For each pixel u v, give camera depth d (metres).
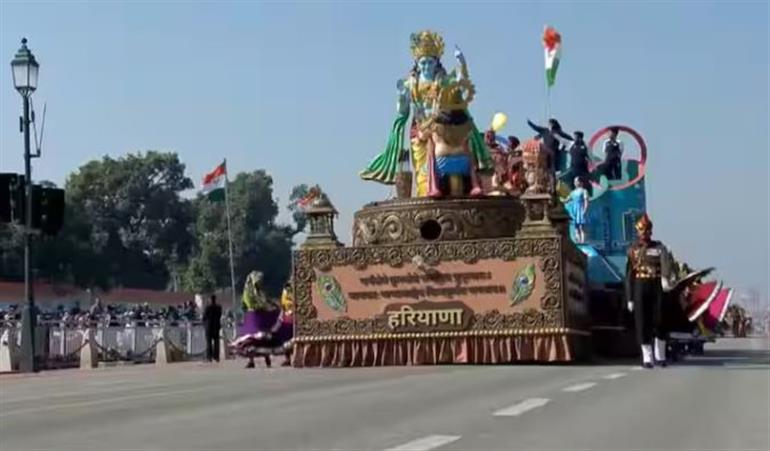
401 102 28.73
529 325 24.28
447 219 25.64
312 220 26.28
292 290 26.28
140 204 127.25
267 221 132.75
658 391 14.95
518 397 13.94
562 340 24.05
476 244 24.86
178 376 22.50
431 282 25.05
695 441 9.33
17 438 10.12
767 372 19.83
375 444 9.10
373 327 25.33
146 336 38.53
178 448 9.04
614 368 22.11
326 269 25.84
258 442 9.37
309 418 11.48
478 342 24.56
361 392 15.38
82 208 121.69
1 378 25.36
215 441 9.48
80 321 38.06
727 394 14.36
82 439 9.90
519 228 26.05
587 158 34.59
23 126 31.03
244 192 128.50
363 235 26.66
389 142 29.05
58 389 18.70
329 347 25.56
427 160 26.92
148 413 12.56
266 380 19.41
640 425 10.52
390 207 26.30
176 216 129.62
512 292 24.48
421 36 27.61
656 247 22.86
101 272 106.31
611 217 35.03
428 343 24.88
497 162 30.31
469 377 18.86
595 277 30.88
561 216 26.05
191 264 122.88
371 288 25.45
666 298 24.84
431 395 14.54
